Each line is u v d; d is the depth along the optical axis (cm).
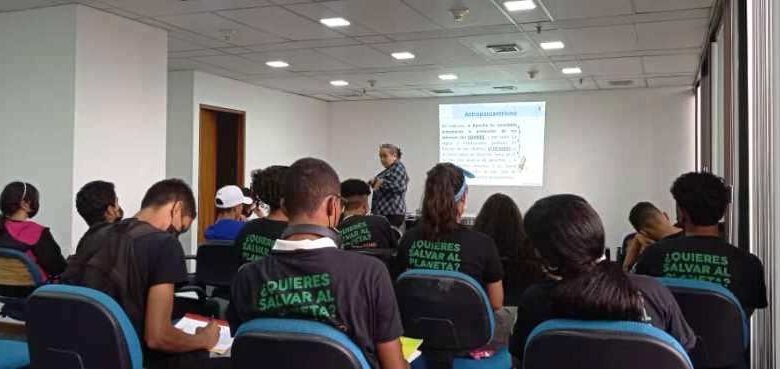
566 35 591
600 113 929
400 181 604
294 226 149
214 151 884
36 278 311
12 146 517
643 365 120
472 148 998
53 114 501
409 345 195
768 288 224
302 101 1023
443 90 948
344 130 1087
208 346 202
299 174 149
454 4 489
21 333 292
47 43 502
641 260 219
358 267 144
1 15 519
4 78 520
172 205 210
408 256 246
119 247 190
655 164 901
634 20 532
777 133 205
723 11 446
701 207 209
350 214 351
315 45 642
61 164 498
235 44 637
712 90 564
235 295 150
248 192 409
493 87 913
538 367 129
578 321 129
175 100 809
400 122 1047
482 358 253
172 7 499
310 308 140
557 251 138
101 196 286
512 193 974
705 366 186
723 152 433
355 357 129
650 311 142
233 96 870
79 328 171
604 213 924
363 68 773
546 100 955
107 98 521
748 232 307
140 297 189
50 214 501
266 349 132
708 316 184
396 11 510
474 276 236
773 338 212
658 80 840
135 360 174
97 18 510
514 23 548
